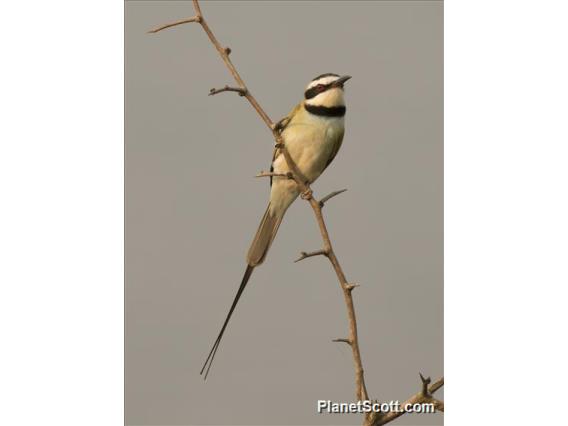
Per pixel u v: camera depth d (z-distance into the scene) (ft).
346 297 16.89
